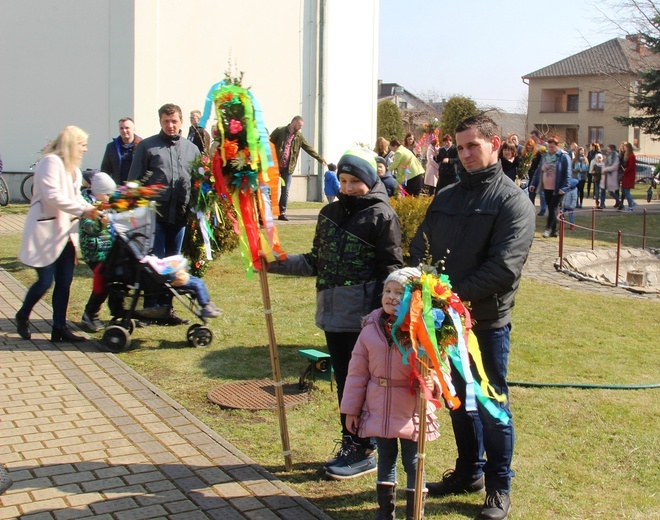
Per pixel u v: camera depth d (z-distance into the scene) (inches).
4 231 557.9
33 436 201.0
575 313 360.8
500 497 165.3
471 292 158.6
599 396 245.8
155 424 211.8
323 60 824.9
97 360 269.1
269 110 800.3
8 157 718.5
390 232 180.4
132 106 707.4
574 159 945.5
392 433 153.8
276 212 186.5
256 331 311.3
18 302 350.6
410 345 147.5
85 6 705.0
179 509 164.6
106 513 161.8
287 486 177.6
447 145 699.4
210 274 421.1
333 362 190.2
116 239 279.1
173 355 278.5
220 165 186.1
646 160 2070.6
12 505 164.1
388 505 158.1
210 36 746.2
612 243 610.2
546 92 2620.6
